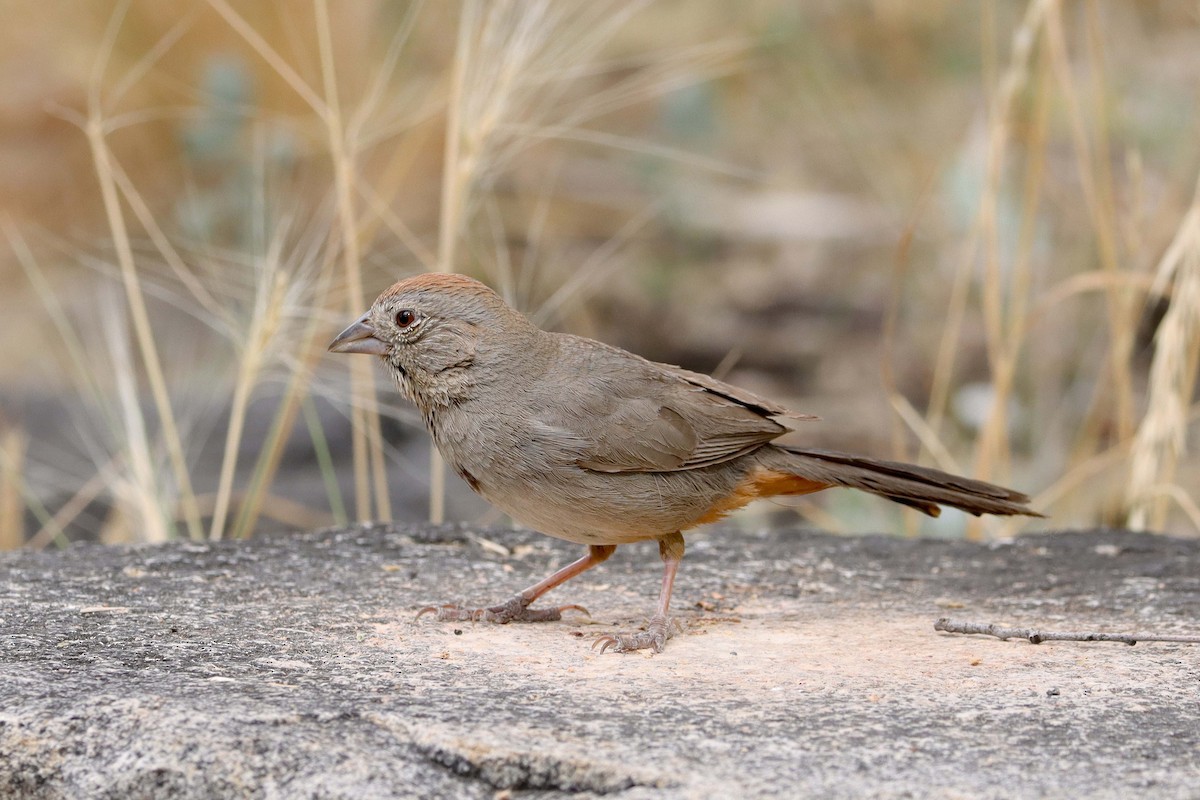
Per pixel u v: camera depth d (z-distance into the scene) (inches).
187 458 553.6
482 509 559.5
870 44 875.4
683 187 794.8
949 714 243.8
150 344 425.4
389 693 248.4
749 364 716.7
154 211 723.4
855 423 660.1
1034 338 658.2
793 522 589.0
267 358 416.8
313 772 215.2
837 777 212.7
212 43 705.0
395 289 323.0
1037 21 454.9
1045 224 657.0
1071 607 324.5
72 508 497.7
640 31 827.4
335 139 433.7
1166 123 721.0
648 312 743.7
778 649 289.6
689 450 313.6
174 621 295.6
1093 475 574.9
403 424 612.1
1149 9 824.9
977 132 675.4
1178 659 279.4
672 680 265.6
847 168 834.8
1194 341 428.5
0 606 303.0
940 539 399.2
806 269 764.6
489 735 224.7
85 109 738.8
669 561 319.9
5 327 693.3
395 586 336.8
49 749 223.0
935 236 733.3
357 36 707.4
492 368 315.3
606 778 214.7
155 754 218.8
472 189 495.5
